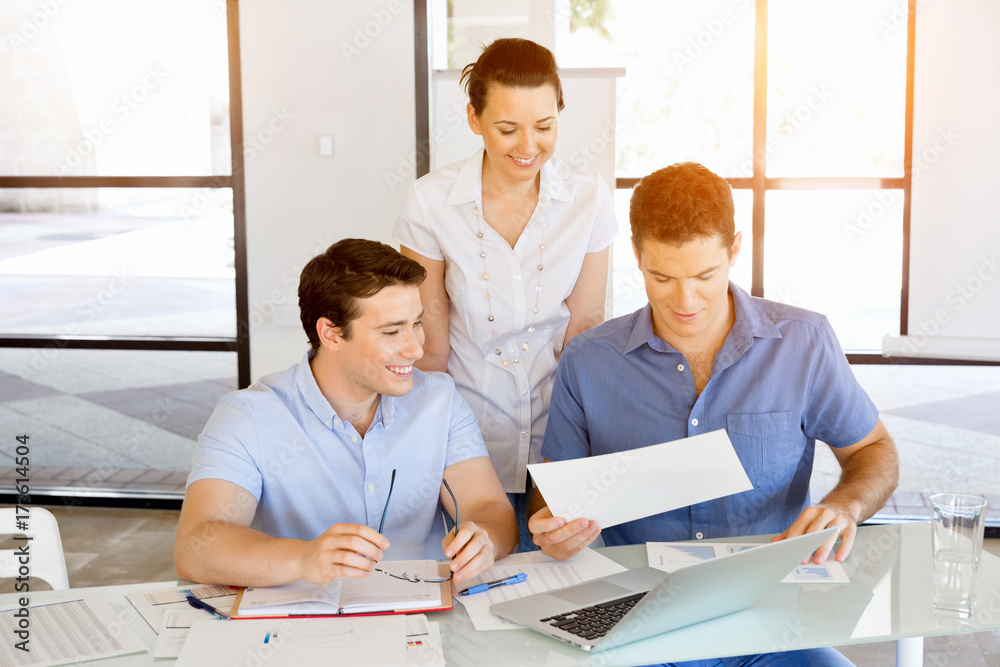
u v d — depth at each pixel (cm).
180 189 394
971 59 347
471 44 376
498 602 130
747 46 371
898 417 438
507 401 204
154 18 382
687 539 164
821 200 377
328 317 147
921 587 135
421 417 161
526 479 208
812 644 117
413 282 148
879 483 154
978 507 124
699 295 146
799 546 117
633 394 167
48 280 407
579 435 174
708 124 378
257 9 373
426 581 136
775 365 161
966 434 420
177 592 135
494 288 198
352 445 155
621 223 388
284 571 129
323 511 156
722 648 116
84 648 117
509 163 182
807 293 385
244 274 389
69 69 390
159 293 404
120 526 373
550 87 177
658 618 115
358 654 113
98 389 429
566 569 142
